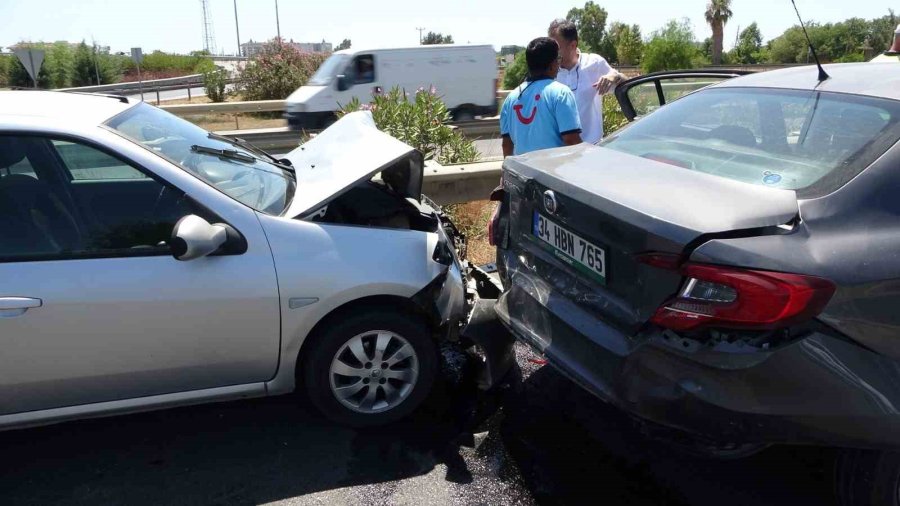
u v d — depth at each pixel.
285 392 3.19
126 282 2.82
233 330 2.97
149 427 3.36
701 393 2.21
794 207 2.27
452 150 7.04
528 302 3.01
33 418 2.88
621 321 2.45
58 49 38.97
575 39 5.05
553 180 2.78
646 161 2.88
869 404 2.16
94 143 2.90
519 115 4.30
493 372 3.36
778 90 3.10
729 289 2.12
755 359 2.13
